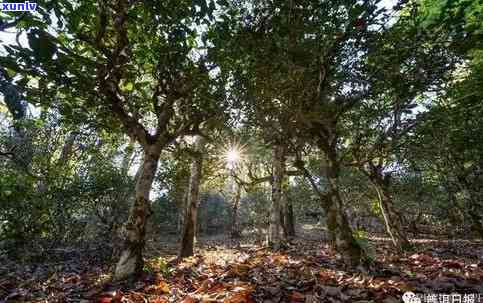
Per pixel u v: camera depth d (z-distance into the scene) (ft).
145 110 26.89
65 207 40.83
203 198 119.55
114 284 19.39
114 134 33.06
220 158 47.50
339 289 14.34
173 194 73.51
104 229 44.73
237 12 16.22
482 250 40.45
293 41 15.10
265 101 17.37
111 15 16.22
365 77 16.93
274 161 44.11
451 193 48.29
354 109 22.43
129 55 18.93
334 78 16.79
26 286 21.99
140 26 18.37
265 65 16.12
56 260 36.55
